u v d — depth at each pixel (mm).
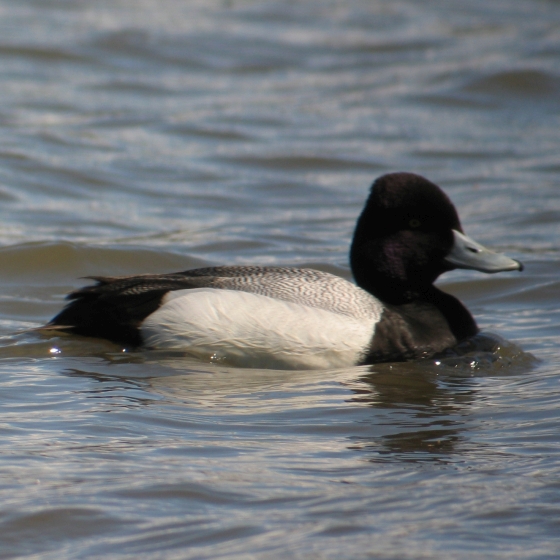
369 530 5676
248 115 22922
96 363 9148
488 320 11539
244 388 8570
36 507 5879
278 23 32188
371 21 33062
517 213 16719
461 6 35906
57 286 12453
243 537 5578
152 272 13219
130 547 5465
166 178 18406
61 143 19750
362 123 22672
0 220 15359
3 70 24891
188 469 6523
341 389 8625
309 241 15070
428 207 10156
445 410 8039
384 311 9805
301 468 6613
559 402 8211
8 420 7430
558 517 5852
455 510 5945
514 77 25609
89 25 29688
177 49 28125
